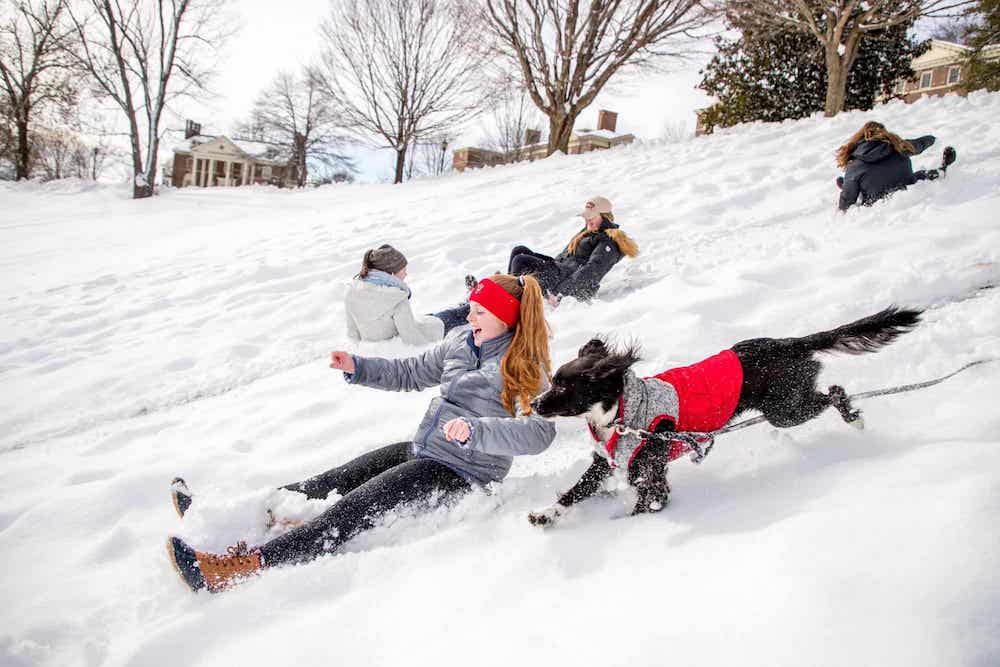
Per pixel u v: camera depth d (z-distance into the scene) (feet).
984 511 6.23
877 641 5.23
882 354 12.16
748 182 29.55
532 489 10.33
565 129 72.69
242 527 9.51
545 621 6.89
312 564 8.75
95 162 169.07
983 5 51.83
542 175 45.37
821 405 9.71
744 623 5.89
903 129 33.32
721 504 8.70
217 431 14.46
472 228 30.30
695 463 10.11
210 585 8.54
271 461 12.57
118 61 70.74
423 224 33.99
